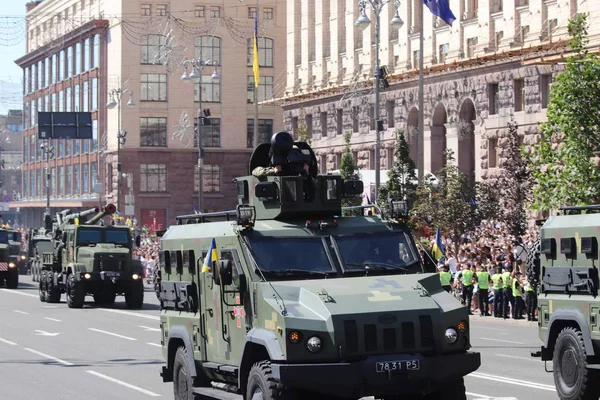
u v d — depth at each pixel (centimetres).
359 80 10162
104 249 5750
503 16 8044
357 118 10362
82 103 15100
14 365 3256
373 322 1717
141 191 13675
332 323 1706
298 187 1978
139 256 8738
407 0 9494
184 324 2177
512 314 4703
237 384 1972
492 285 4903
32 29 17350
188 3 13550
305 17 11488
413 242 1952
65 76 15850
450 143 8694
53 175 16538
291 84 11800
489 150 8119
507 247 5019
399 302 1755
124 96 13625
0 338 4125
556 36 7306
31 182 17712
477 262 4966
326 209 1994
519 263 4741
